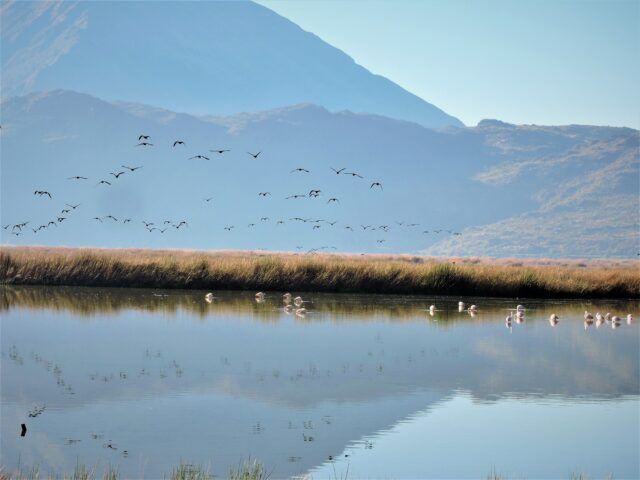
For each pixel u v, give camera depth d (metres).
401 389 26.72
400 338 36.47
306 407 24.36
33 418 22.80
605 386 27.47
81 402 24.42
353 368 29.72
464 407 24.67
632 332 39.22
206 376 28.00
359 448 20.75
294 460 19.78
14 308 44.69
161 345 33.69
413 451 20.62
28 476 18.30
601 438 21.81
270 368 29.53
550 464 19.83
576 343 35.94
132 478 18.28
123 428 21.98
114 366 29.39
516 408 24.69
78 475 18.20
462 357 32.16
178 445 20.70
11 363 29.70
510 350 33.94
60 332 36.62
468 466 19.56
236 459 19.78
